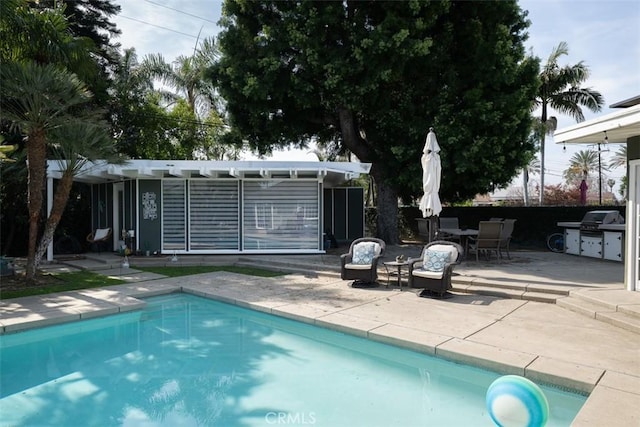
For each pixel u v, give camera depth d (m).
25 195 17.02
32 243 10.34
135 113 22.23
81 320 7.68
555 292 8.44
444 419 4.47
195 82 24.16
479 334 6.35
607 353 5.53
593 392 4.41
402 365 6.06
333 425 4.38
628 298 7.62
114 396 5.19
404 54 13.32
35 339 7.18
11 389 5.39
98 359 6.37
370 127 16.98
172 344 6.98
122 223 15.87
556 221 17.42
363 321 7.11
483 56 14.38
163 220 14.92
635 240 8.31
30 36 10.75
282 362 6.19
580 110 25.61
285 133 17.41
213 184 14.92
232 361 6.24
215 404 4.93
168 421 4.56
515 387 3.18
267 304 8.41
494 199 50.31
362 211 19.84
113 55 22.00
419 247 16.31
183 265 13.66
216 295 9.29
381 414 4.61
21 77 8.84
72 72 11.78
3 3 9.74
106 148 10.30
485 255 13.68
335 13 14.32
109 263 13.50
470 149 14.05
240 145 18.59
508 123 14.09
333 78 14.00
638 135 8.32
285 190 14.96
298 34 14.12
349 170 14.47
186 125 23.70
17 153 15.91
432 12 13.88
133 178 14.97
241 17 15.75
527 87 14.84
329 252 15.50
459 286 9.45
